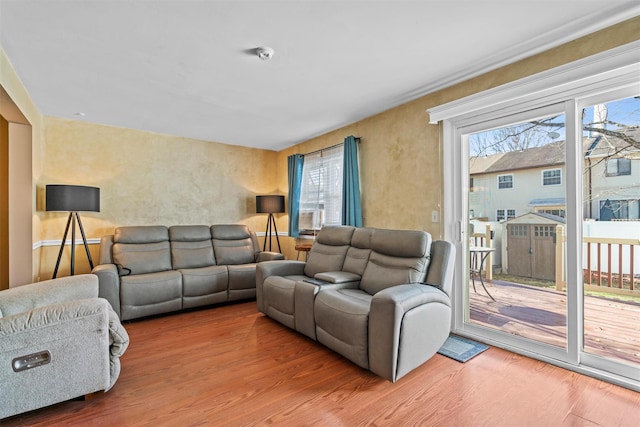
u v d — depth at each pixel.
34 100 3.21
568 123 2.25
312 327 2.66
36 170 3.37
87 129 3.98
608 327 2.21
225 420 1.71
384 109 3.57
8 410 1.63
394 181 3.49
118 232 3.79
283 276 3.49
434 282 2.52
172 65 2.51
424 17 1.92
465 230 2.92
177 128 4.30
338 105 3.44
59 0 1.72
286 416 1.74
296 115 3.77
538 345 2.42
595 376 2.10
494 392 1.95
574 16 1.93
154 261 3.77
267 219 5.55
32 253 3.16
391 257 2.83
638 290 2.09
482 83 2.69
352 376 2.16
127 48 2.24
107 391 1.97
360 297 2.57
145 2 1.75
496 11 1.87
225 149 5.13
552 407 1.80
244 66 2.54
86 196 3.44
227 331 3.01
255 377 2.15
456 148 2.95
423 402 1.86
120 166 4.20
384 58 2.42
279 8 1.82
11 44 2.16
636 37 1.92
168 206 4.59
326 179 4.50
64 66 2.49
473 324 2.85
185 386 2.04
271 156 5.66
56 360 1.76
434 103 3.08
